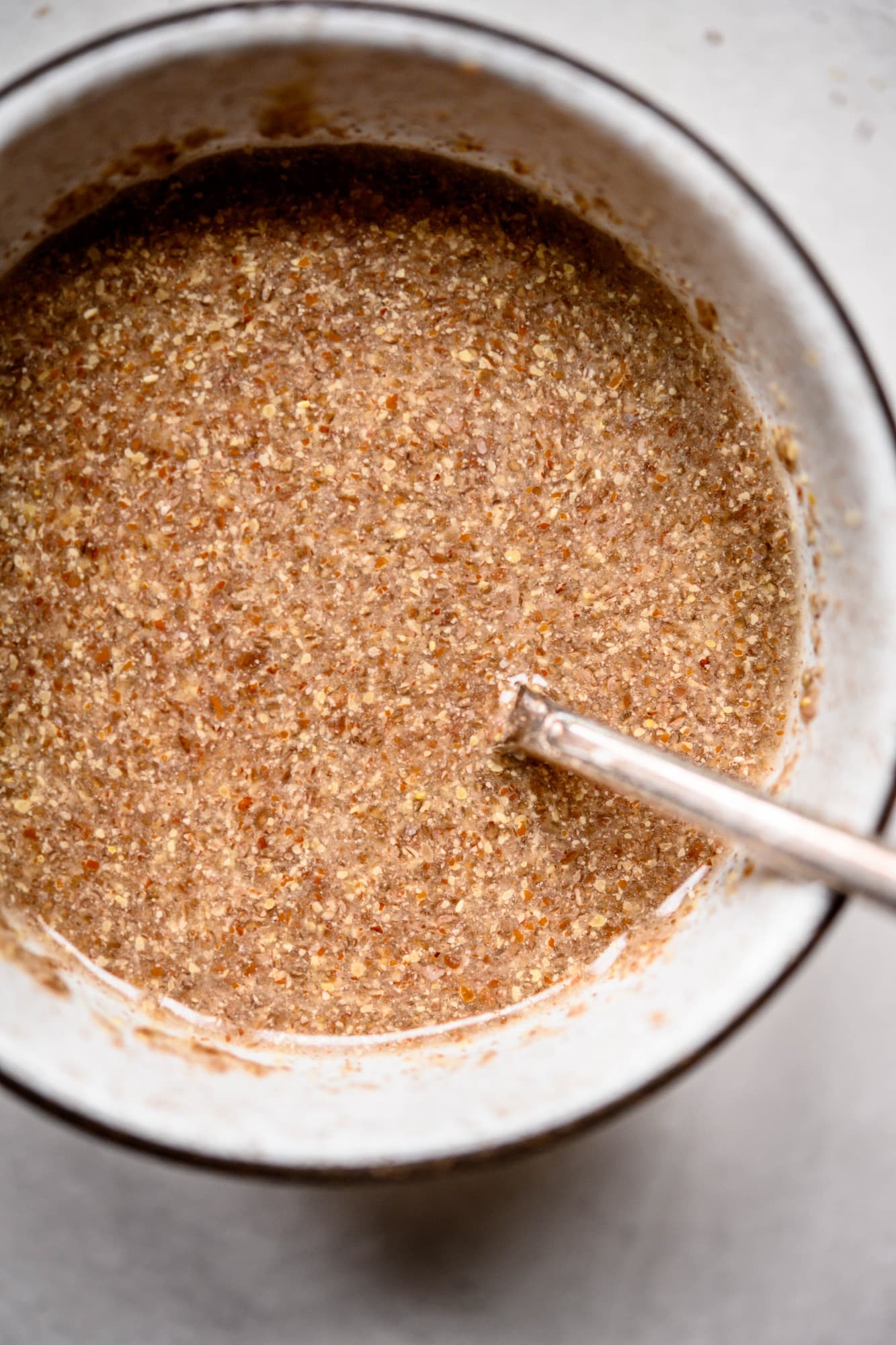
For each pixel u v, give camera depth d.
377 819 0.24
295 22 0.22
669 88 0.25
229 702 0.24
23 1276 0.25
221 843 0.24
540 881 0.24
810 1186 0.25
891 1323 0.25
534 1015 0.24
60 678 0.24
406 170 0.24
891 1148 0.25
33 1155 0.25
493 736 0.24
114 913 0.24
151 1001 0.24
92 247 0.24
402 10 0.22
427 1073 0.23
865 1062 0.25
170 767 0.24
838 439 0.23
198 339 0.24
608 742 0.23
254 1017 0.24
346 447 0.24
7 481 0.24
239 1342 0.25
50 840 0.24
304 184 0.24
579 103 0.22
